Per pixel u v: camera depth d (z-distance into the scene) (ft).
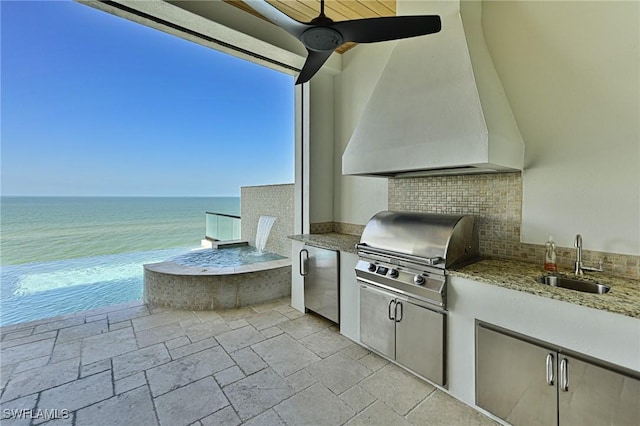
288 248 17.40
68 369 7.38
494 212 7.80
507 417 5.46
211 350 8.41
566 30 6.47
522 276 5.91
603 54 6.00
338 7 9.30
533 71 6.96
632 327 4.09
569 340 4.68
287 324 10.25
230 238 24.29
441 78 7.01
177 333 9.49
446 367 6.45
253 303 12.24
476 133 6.01
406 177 9.82
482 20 7.70
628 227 5.78
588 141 6.23
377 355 8.20
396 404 6.17
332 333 9.57
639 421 4.05
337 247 9.49
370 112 8.62
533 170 7.04
